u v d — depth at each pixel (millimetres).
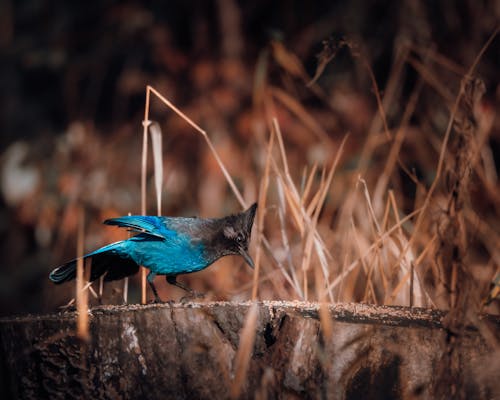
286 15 17500
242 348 6020
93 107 18078
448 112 14703
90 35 18359
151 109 17359
